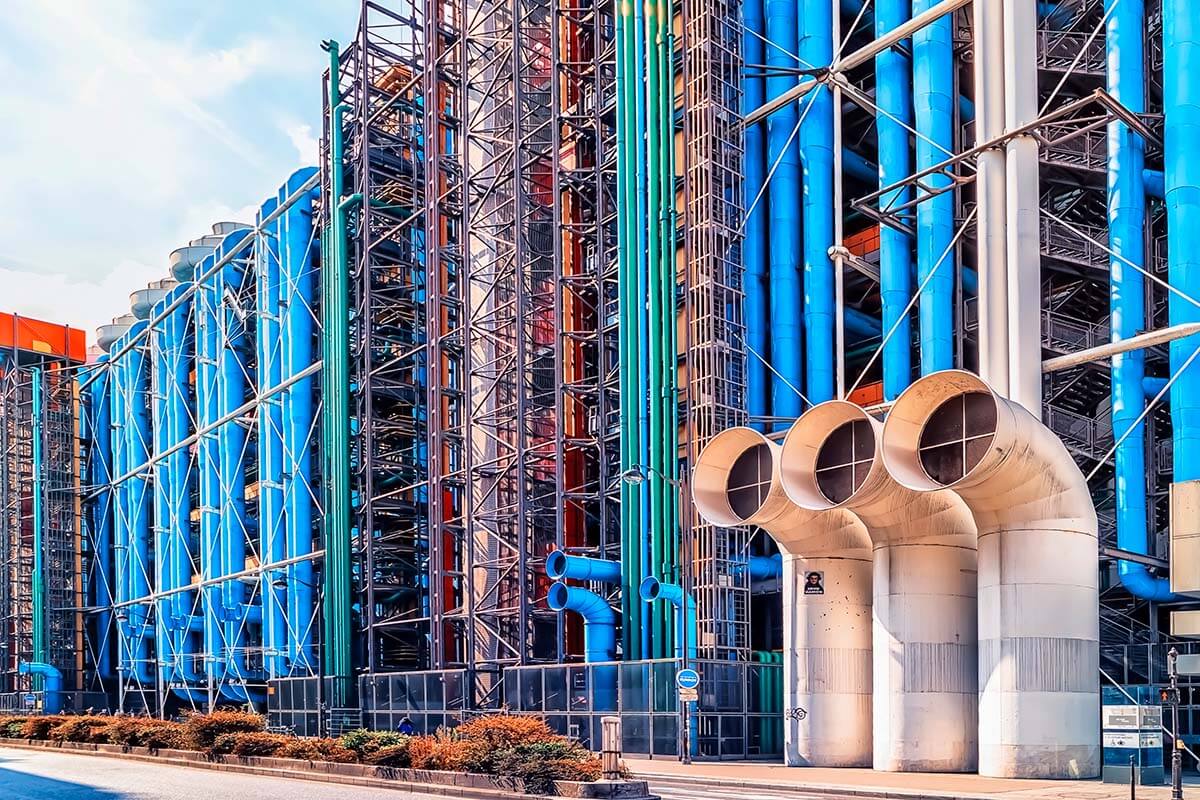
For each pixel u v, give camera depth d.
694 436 38.88
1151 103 38.06
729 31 42.22
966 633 28.80
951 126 38.69
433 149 53.28
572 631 46.59
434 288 52.44
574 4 51.69
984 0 32.50
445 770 25.59
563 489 44.38
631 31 44.59
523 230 47.84
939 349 36.72
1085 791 22.41
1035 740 25.80
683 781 26.69
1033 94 31.69
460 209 52.66
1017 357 30.34
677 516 39.75
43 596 84.69
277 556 62.19
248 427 68.44
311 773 29.08
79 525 87.88
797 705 31.23
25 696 80.56
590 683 38.41
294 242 62.28
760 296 41.56
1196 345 32.31
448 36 56.06
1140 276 34.66
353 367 58.47
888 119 39.47
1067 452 26.88
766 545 41.88
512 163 49.53
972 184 39.31
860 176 43.94
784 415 40.03
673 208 41.66
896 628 28.81
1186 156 33.16
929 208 37.59
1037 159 31.95
